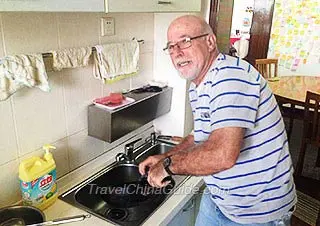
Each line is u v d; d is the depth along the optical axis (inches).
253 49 181.2
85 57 51.3
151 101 64.6
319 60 165.0
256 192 45.3
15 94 43.8
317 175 113.0
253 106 37.9
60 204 48.9
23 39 43.3
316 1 156.8
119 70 58.5
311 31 162.9
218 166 36.2
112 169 61.0
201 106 43.8
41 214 43.0
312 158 126.2
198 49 40.5
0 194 45.1
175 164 39.5
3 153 44.1
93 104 57.2
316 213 91.3
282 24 169.6
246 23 180.2
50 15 46.3
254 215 47.2
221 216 51.6
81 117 56.1
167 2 47.4
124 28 60.8
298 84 130.0
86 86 55.6
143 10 43.1
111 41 58.5
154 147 69.7
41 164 46.5
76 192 52.4
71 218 44.8
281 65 176.4
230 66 39.2
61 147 53.3
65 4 32.4
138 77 68.0
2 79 39.9
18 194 47.7
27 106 45.9
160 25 68.2
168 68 70.3
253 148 43.1
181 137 72.0
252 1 174.9
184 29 40.3
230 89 37.2
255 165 43.8
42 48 46.1
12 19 41.3
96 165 61.5
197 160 37.2
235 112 36.3
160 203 49.8
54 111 50.5
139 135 71.8
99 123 56.6
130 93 65.2
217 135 36.5
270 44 176.4
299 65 171.3
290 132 139.4
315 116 98.2
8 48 41.6
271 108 43.2
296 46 169.0
